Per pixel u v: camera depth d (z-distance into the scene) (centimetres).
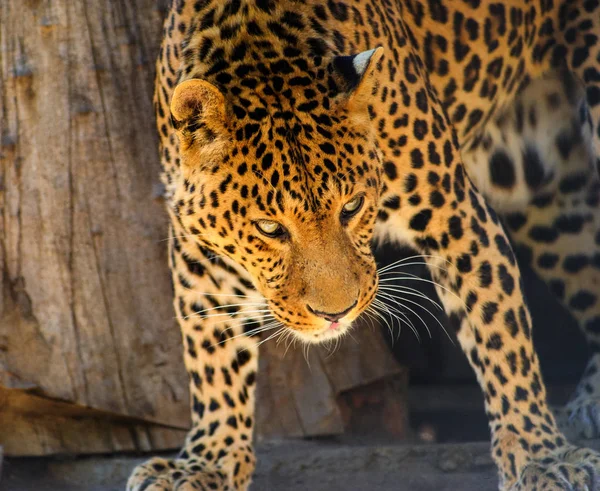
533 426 859
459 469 998
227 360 876
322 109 725
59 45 1058
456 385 1424
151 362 1055
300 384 1129
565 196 1143
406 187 835
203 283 859
